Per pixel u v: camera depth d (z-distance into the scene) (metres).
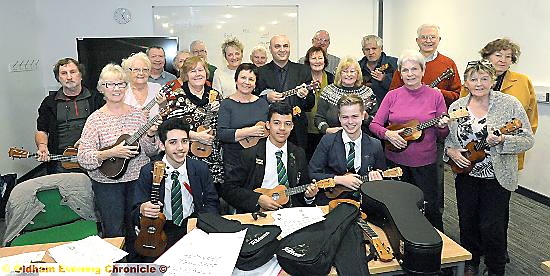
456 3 5.22
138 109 2.72
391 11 6.84
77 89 3.24
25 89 5.40
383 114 2.86
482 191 2.49
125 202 2.58
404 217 1.59
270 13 6.64
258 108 3.04
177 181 2.24
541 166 4.06
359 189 2.00
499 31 4.50
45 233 2.45
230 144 2.89
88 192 2.56
